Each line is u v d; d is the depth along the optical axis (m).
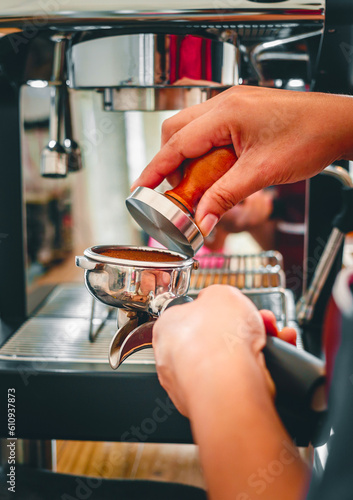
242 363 0.28
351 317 0.24
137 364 0.64
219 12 0.61
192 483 0.87
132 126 0.96
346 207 0.73
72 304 0.91
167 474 0.90
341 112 0.46
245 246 1.01
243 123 0.45
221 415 0.27
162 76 0.65
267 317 0.39
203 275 0.87
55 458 0.81
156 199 0.46
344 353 0.24
